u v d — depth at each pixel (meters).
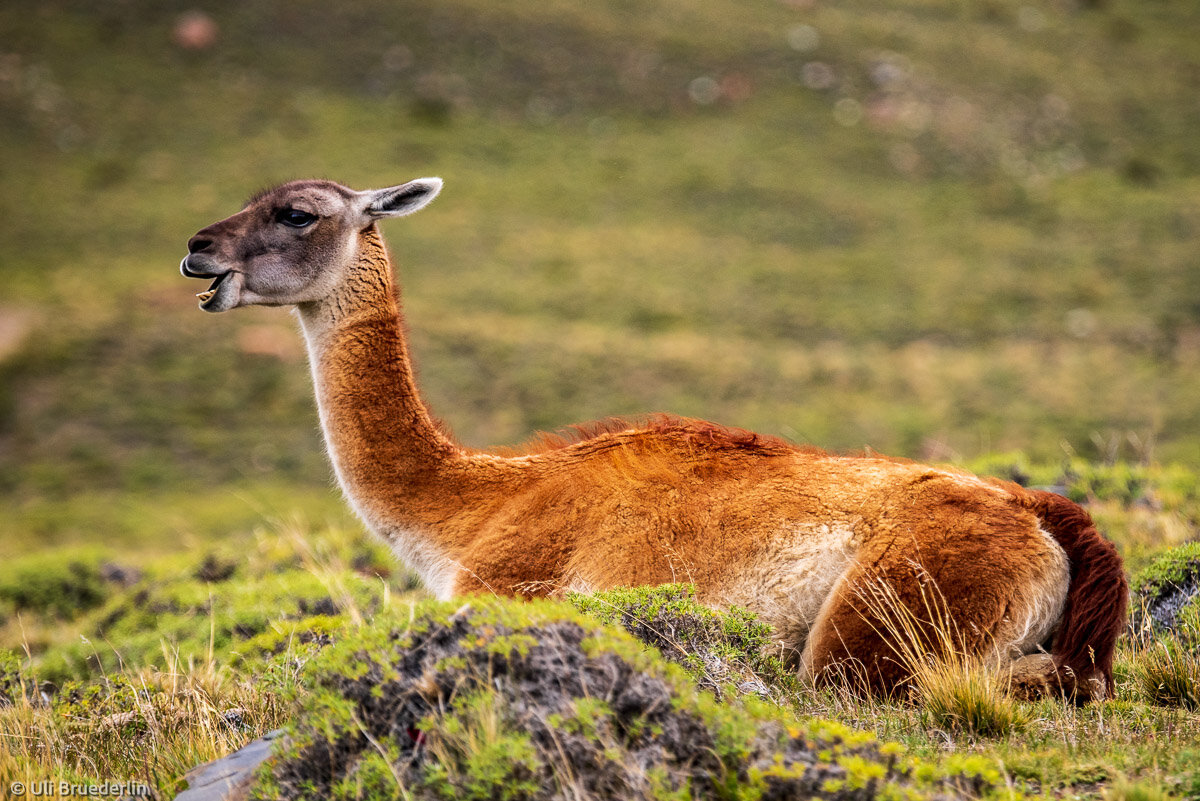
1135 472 41.91
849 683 21.27
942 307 166.50
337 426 25.02
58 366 136.00
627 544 22.69
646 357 145.88
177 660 28.02
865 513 22.02
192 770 18.27
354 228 25.69
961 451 116.06
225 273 25.12
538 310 166.50
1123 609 21.27
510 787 14.48
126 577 48.94
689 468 23.53
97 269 165.75
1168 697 21.28
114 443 123.81
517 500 23.98
